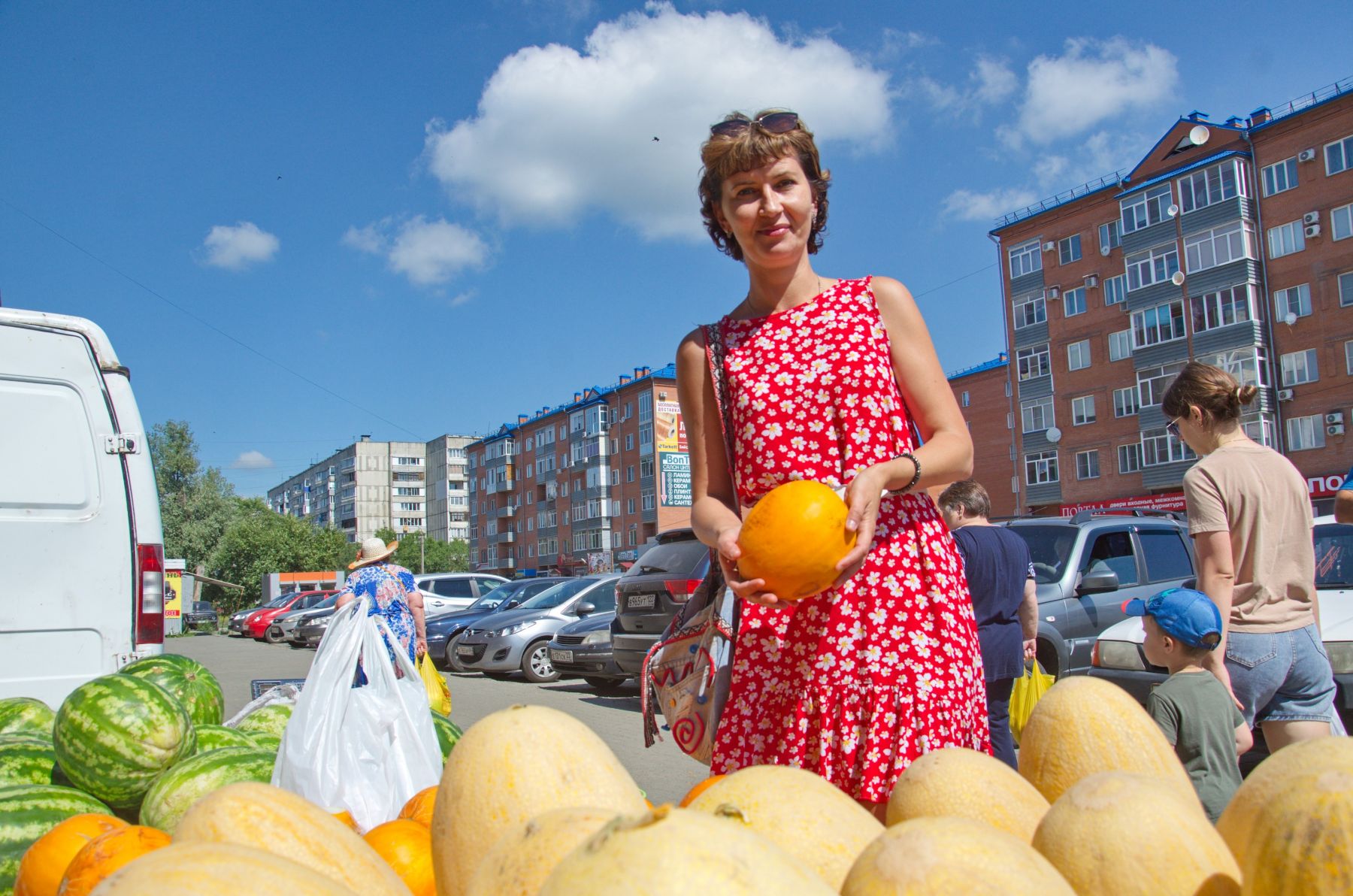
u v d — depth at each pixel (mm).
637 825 781
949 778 1324
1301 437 37594
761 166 2279
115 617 4887
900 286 2346
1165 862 1000
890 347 2307
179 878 917
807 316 2324
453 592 22906
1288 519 3699
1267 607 3684
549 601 15812
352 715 3459
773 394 2271
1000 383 57281
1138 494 43969
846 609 2127
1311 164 37625
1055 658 7922
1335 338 36781
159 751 3125
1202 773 3604
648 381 76062
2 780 3094
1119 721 1488
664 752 8164
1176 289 41719
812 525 1755
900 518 2191
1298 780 1014
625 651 11117
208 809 1304
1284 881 960
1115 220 45250
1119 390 44781
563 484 87000
